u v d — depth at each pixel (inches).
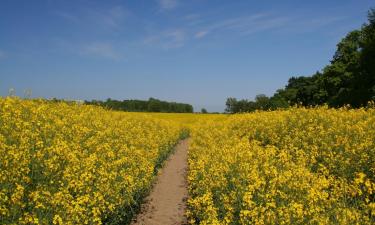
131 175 474.6
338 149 539.5
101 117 783.7
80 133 546.0
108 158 486.9
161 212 525.3
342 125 629.9
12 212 286.0
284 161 484.4
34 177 350.6
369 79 1566.2
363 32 1690.5
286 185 386.0
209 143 720.3
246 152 505.7
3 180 316.2
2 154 347.9
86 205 347.3
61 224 283.4
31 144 416.2
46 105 679.1
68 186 343.0
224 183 418.0
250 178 403.9
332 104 1749.5
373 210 314.0
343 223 304.8
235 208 366.3
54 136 488.1
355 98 1569.9
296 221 313.9
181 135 1488.7
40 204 291.0
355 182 370.0
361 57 1583.4
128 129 781.9
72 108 791.7
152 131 946.7
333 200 344.2
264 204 359.3
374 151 492.4
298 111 800.9
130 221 470.3
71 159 388.2
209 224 348.2
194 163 584.4
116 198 396.5
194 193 502.9
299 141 625.3
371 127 613.0
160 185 675.4
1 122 471.2
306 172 418.0
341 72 1979.6
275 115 853.2
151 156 649.0
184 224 476.7
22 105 602.2
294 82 3142.2
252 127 823.7
